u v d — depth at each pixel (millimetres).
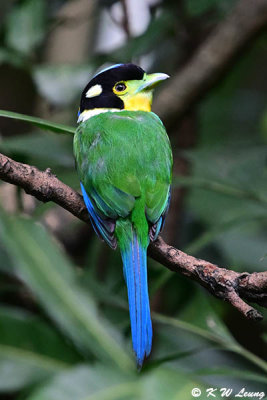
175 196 11430
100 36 13664
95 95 8609
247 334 11234
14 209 10383
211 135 13023
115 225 7277
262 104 13266
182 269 6691
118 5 12617
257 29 11484
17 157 9672
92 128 7922
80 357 8656
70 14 12617
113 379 7211
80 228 11648
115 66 8648
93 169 7512
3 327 8648
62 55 13508
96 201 7375
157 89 12688
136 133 7738
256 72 13602
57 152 9625
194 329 8438
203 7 11242
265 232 11180
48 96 10859
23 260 8734
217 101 13211
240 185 9617
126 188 7332
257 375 7527
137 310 6977
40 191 6969
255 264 10844
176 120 11680
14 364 8453
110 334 8594
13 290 10047
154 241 7051
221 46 11523
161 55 12758
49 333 8727
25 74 12203
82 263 11680
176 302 9141
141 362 6832
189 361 9211
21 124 12656
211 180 9648
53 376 7582
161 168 7543
